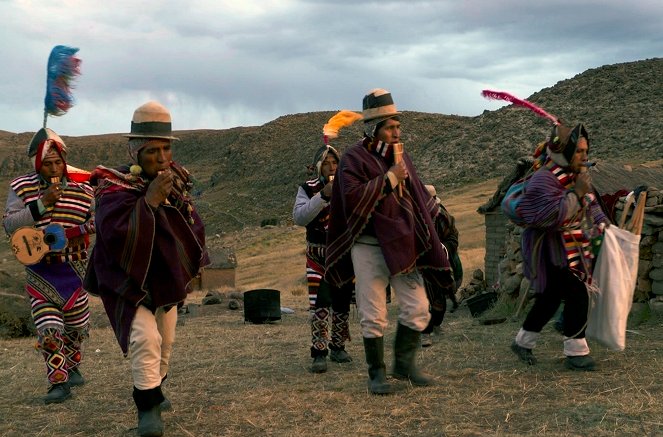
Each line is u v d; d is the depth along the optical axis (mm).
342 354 8000
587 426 4984
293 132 165250
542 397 5832
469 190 88562
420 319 6301
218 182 156875
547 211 6461
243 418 5676
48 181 6891
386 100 6203
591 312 6797
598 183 13445
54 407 6410
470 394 5996
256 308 14945
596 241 6824
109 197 5203
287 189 136375
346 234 6266
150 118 5293
